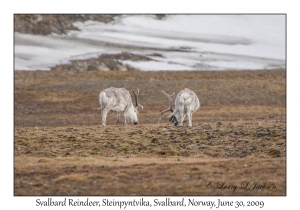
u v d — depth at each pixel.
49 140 86.25
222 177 61.69
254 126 90.81
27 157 76.38
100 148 81.56
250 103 195.38
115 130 93.00
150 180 61.28
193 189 57.72
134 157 75.62
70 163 71.38
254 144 78.75
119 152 79.38
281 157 71.06
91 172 65.19
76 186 60.06
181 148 79.31
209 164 68.06
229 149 77.31
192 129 90.06
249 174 62.75
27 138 87.62
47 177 64.12
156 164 68.94
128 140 84.69
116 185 59.78
